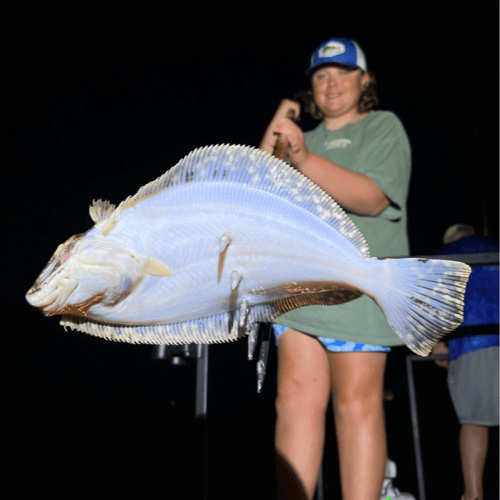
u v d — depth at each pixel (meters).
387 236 1.56
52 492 2.92
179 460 3.41
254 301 0.76
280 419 1.58
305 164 1.29
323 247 0.75
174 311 0.72
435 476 3.93
